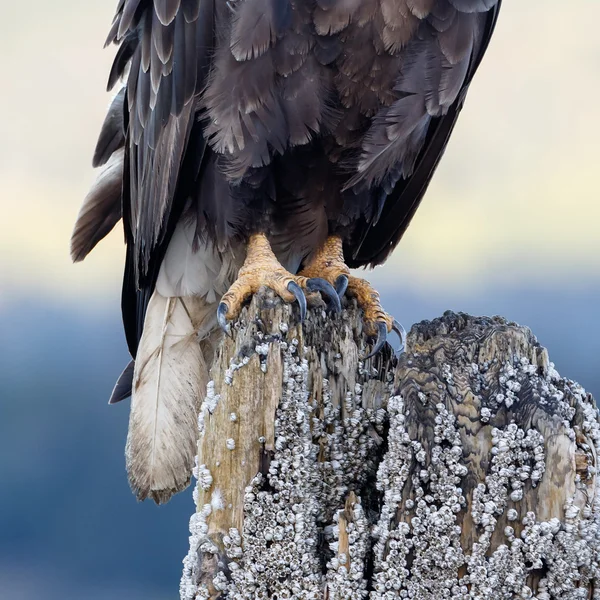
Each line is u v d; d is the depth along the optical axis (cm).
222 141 778
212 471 622
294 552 598
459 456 573
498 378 584
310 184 845
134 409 852
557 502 565
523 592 564
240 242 826
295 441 615
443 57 791
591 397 590
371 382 673
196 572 608
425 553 570
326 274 853
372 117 813
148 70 845
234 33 758
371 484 643
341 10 753
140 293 906
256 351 623
